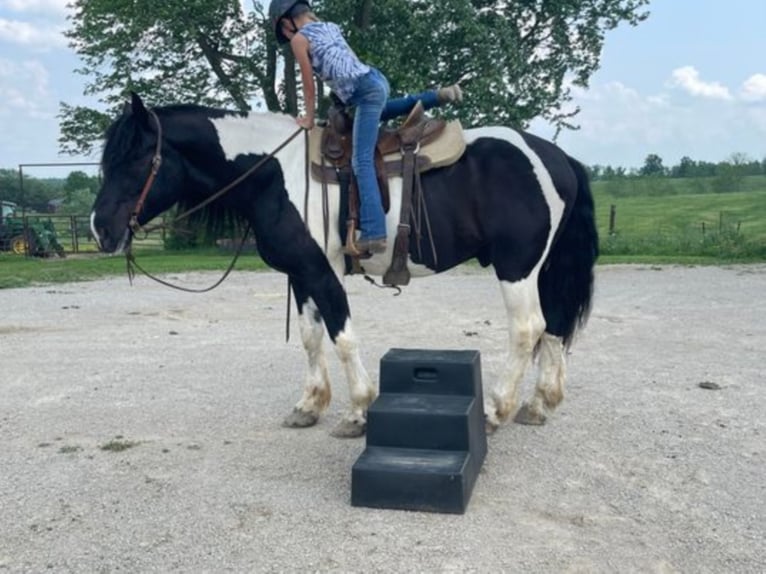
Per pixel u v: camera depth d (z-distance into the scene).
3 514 3.89
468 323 9.32
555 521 3.73
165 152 4.67
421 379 4.38
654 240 21.02
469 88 19.75
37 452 4.82
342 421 4.99
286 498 4.03
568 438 4.89
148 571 3.30
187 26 21.77
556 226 4.67
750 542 3.49
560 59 22.72
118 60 23.48
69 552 3.49
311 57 4.46
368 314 10.11
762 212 37.06
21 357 7.66
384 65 19.25
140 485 4.24
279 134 4.71
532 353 5.11
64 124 25.03
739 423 5.20
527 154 4.59
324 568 3.29
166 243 23.95
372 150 4.45
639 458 4.54
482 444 4.43
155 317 10.20
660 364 7.00
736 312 10.02
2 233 24.31
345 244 4.56
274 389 6.28
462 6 19.30
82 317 10.20
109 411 5.71
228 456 4.68
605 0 22.30
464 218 4.64
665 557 3.35
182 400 5.98
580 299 4.95
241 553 3.44
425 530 3.63
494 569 3.25
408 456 4.02
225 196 4.80
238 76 24.48
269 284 13.97
